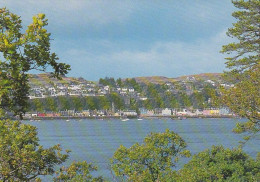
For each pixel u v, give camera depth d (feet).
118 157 116.16
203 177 92.07
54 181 79.61
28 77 45.16
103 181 95.66
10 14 42.96
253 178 92.63
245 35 125.90
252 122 100.53
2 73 41.16
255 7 122.72
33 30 40.60
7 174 55.98
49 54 43.21
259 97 94.38
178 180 95.45
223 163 95.91
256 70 101.65
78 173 92.22
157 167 112.37
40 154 61.36
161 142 115.03
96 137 586.86
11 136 58.34
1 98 44.98
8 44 39.37
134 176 109.40
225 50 123.54
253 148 331.77
